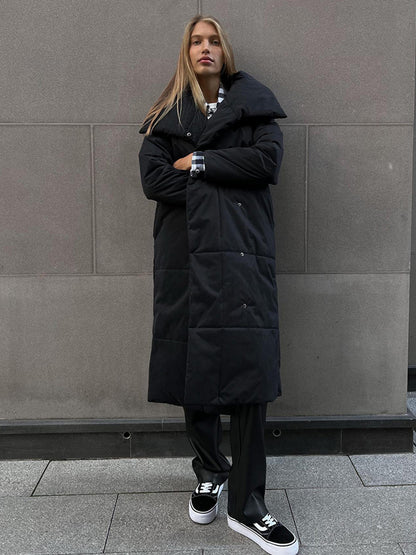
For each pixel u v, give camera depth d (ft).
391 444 10.66
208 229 7.80
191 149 8.40
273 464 10.30
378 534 8.19
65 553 7.88
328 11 10.06
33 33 9.96
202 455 8.91
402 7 10.07
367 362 10.66
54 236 10.30
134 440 10.54
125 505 9.04
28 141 10.13
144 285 10.42
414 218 13.25
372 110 10.25
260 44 10.09
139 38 10.01
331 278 10.52
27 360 10.48
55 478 9.86
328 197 10.39
